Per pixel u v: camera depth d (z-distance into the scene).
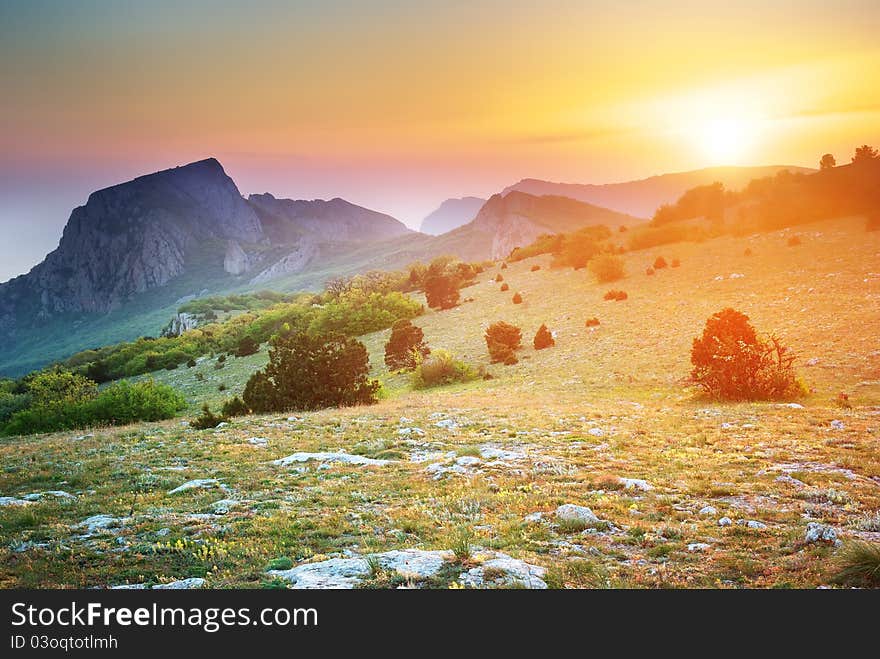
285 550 9.51
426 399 37.69
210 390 74.88
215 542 9.88
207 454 18.66
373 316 97.75
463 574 8.12
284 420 27.05
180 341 138.88
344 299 116.94
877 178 86.44
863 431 19.25
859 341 39.97
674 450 17.58
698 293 66.38
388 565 8.45
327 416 27.77
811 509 11.31
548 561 8.74
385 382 59.69
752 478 13.95
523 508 11.71
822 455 16.08
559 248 124.38
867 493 12.26
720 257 80.56
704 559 8.84
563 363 51.78
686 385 36.97
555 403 32.78
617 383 40.78
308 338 35.72
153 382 39.72
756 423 21.73
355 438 21.06
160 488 14.52
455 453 17.55
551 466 15.62
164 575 8.59
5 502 13.25
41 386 39.09
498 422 24.09
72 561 9.20
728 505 11.77
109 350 160.00
